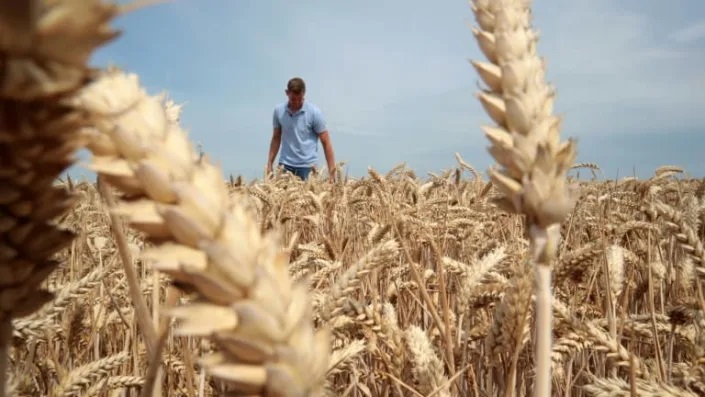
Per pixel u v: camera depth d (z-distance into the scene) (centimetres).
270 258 98
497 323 273
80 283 277
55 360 291
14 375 249
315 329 323
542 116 180
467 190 984
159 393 179
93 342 398
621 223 600
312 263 493
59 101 81
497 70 183
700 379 277
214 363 92
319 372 93
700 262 308
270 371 86
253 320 87
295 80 1806
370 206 909
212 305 92
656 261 528
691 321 339
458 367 352
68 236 99
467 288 329
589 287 449
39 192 92
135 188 98
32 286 99
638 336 409
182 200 93
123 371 373
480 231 652
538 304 180
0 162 83
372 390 396
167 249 93
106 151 98
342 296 303
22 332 248
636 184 975
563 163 177
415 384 289
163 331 158
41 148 84
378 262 309
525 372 391
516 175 182
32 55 75
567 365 415
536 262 179
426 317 461
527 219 182
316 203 790
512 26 183
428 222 579
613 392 229
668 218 317
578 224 730
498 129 183
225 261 88
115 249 461
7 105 78
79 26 75
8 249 92
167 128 102
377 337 305
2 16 70
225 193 100
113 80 103
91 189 587
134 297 166
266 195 693
